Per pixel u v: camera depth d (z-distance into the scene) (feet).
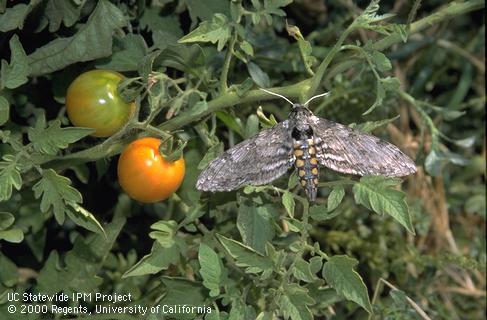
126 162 2.71
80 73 2.91
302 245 2.71
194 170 2.90
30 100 3.00
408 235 3.61
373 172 2.72
